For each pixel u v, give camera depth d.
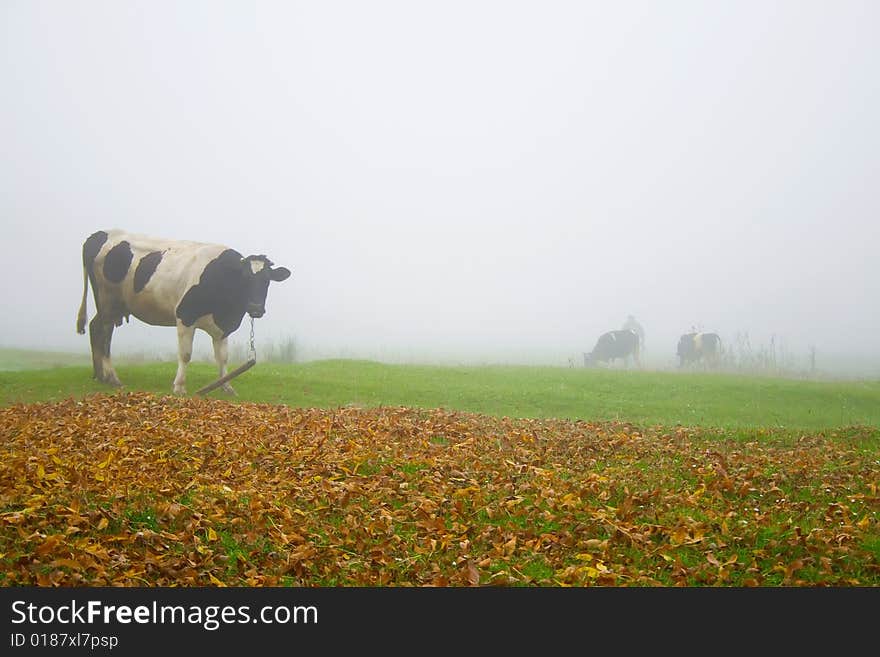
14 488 10.32
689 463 13.26
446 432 15.05
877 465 13.48
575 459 13.41
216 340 21.94
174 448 13.00
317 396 21.69
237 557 9.01
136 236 22.39
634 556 9.27
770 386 24.89
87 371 23.75
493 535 9.70
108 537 9.07
